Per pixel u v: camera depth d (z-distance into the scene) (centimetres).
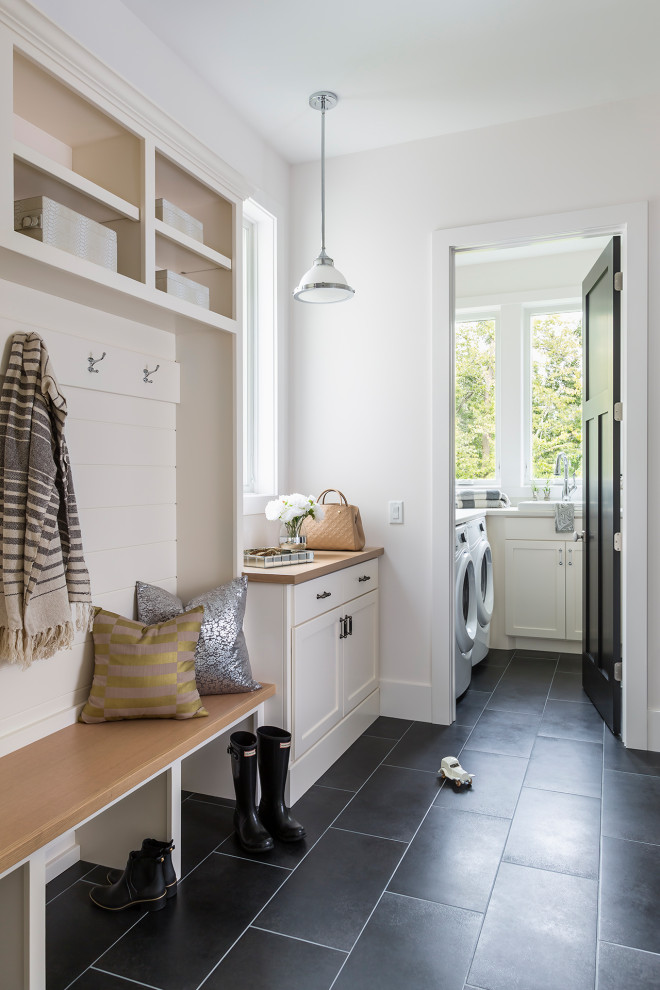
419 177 325
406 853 210
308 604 256
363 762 279
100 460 217
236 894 188
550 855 208
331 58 260
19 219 169
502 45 252
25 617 168
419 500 328
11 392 174
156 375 241
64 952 165
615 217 291
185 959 162
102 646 204
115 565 225
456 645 348
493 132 312
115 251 192
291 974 158
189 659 208
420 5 230
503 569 465
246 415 335
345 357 340
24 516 171
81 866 203
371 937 171
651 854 209
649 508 292
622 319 298
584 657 370
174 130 206
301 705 250
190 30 244
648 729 291
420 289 326
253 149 314
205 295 238
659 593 292
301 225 348
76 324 204
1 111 150
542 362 497
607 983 155
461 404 511
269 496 325
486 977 157
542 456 498
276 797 222
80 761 173
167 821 192
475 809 238
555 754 286
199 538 252
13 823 142
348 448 340
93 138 201
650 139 289
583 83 278
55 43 162
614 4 230
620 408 301
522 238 307
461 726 320
